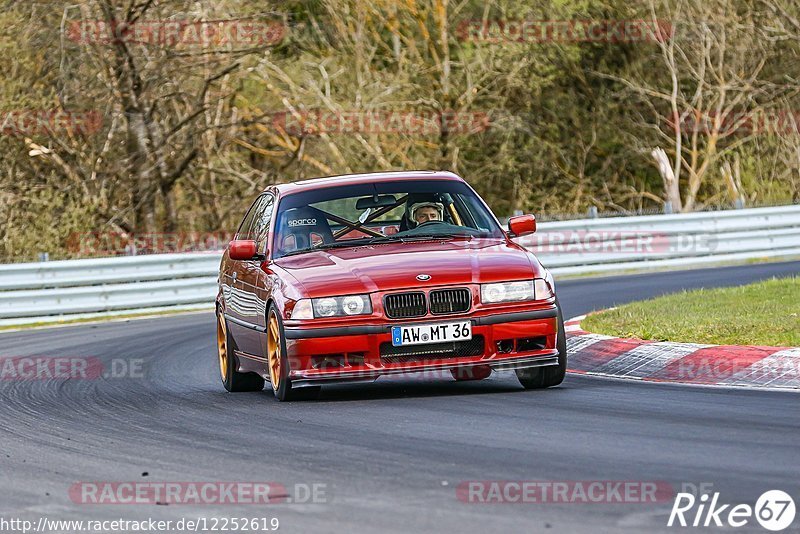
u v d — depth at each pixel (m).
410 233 27.39
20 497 17.05
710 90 102.06
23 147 80.44
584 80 106.56
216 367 34.50
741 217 66.06
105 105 77.50
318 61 96.25
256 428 22.05
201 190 87.69
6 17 75.75
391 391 26.58
